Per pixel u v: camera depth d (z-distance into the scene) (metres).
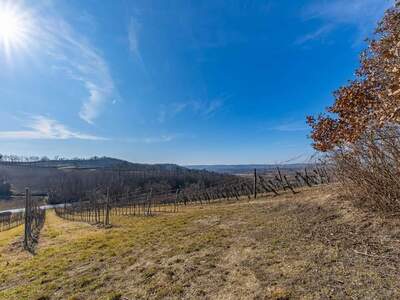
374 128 4.76
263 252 5.89
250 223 9.52
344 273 4.07
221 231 9.10
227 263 5.73
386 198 5.80
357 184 6.69
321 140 5.82
